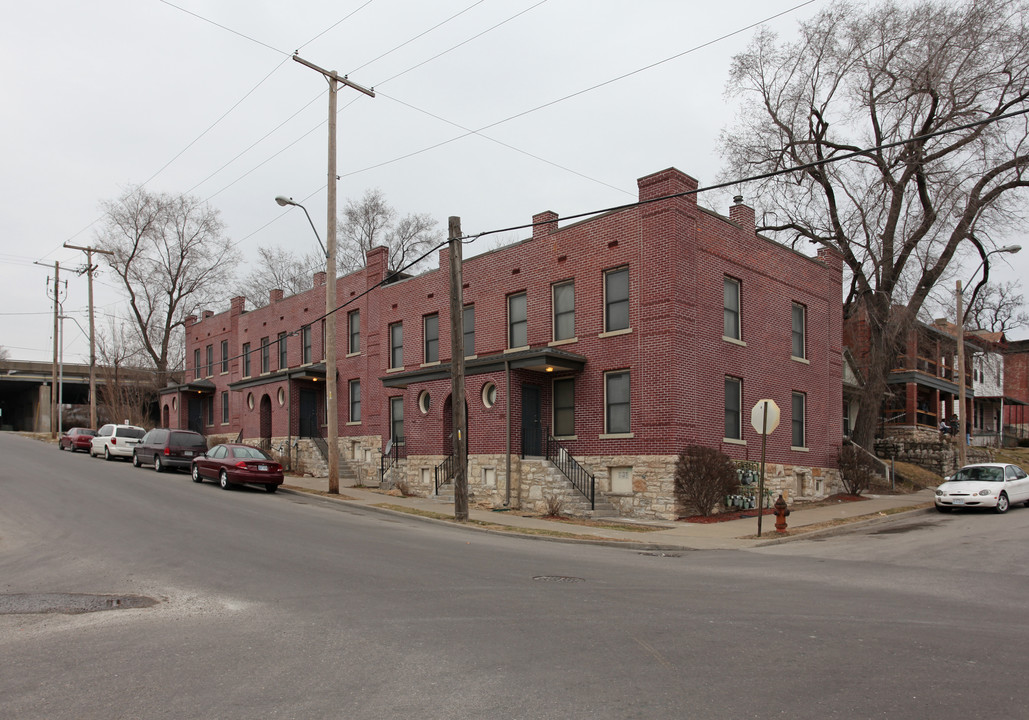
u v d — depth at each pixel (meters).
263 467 24.73
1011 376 70.38
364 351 32.59
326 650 6.74
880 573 12.01
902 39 30.16
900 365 41.31
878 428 39.97
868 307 32.44
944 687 5.78
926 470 35.56
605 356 22.31
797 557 14.23
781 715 5.15
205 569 11.01
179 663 6.41
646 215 21.48
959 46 29.06
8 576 10.56
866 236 30.84
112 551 12.48
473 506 22.72
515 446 23.03
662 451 20.59
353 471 32.66
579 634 7.33
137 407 52.38
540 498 21.88
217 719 5.10
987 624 8.06
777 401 24.94
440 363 27.61
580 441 22.92
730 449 22.61
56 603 8.89
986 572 12.16
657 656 6.58
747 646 6.95
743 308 23.72
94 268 49.56
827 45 32.19
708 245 22.28
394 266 60.31
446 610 8.37
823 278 27.88
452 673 6.07
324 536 14.76
